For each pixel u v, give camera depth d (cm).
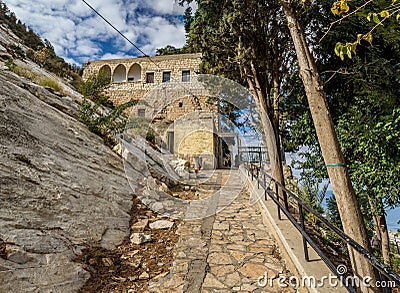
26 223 228
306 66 262
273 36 485
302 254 257
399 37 380
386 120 421
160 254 297
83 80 1709
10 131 327
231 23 416
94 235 287
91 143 507
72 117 582
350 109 511
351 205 226
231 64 533
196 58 1608
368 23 386
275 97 525
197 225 407
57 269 210
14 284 174
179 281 242
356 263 222
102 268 246
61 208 279
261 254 306
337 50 195
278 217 371
